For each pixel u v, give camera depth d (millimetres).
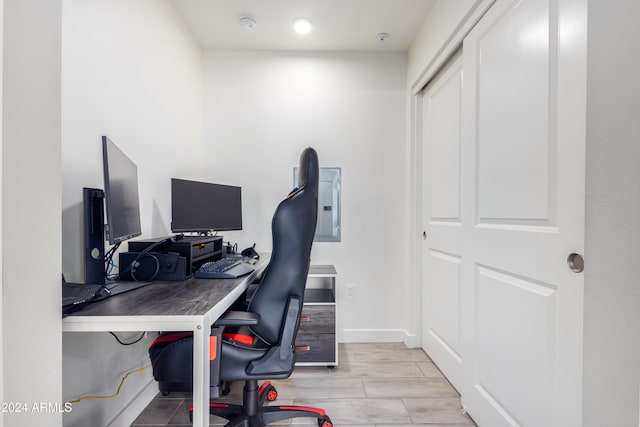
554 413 948
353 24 2061
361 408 1522
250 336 1125
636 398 661
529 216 1072
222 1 1843
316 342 1928
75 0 1079
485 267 1346
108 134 1263
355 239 2404
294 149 2391
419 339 2271
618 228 702
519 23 1124
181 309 842
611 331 719
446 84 1858
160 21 1714
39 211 652
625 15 681
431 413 1486
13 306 588
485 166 1343
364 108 2408
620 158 696
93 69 1174
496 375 1253
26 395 615
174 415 1452
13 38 585
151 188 1616
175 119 1907
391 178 2412
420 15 1963
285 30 2129
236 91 2373
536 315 1031
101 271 1017
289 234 1049
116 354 1297
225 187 2002
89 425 1134
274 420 1316
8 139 577
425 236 2203
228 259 1689
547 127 990
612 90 715
